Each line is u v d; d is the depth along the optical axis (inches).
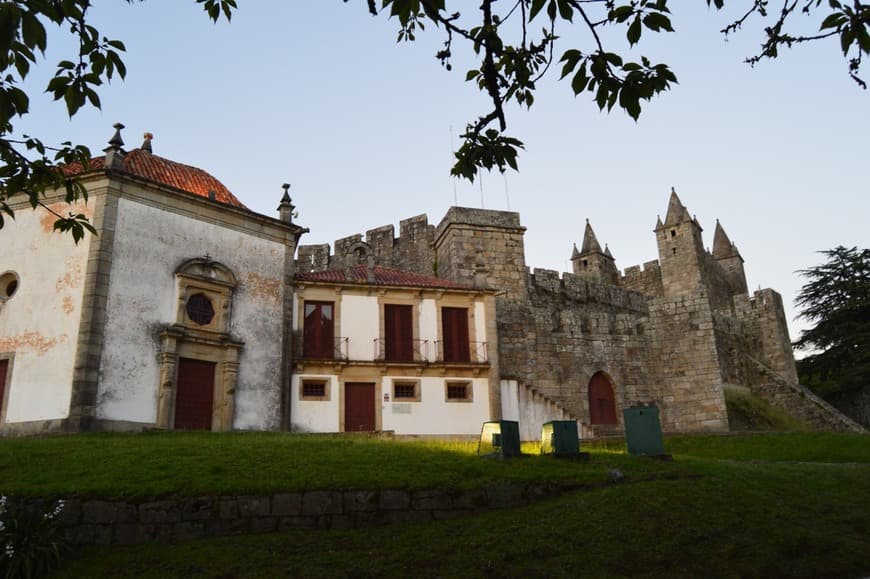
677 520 493.4
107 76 249.4
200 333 952.9
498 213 1589.6
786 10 260.5
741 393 1583.4
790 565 451.8
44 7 207.2
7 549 399.2
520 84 283.3
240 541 447.8
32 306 888.9
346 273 1212.5
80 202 914.1
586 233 2373.3
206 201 995.9
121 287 887.1
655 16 226.5
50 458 552.4
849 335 1854.1
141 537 449.1
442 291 1190.9
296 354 1079.0
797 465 713.0
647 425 691.4
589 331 1425.9
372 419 1093.8
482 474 555.5
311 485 495.8
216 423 946.7
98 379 840.3
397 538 463.2
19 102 225.5
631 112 244.7
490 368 1171.3
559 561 436.1
